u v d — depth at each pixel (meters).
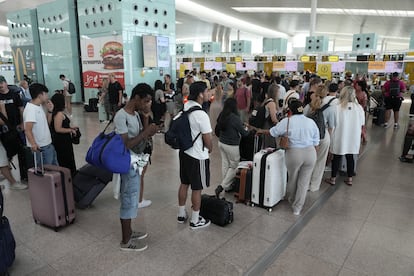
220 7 23.23
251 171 3.95
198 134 3.11
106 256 2.87
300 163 3.58
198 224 3.38
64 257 2.85
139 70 11.66
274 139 4.71
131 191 2.90
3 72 20.61
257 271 2.68
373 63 12.21
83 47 12.71
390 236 3.28
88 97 13.09
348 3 18.61
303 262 2.81
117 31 11.09
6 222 2.59
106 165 2.71
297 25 30.72
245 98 7.02
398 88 9.03
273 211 3.83
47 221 3.32
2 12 25.25
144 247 2.98
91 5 11.83
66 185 3.32
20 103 4.45
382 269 2.73
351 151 4.56
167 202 4.06
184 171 3.28
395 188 4.63
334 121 4.29
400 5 18.12
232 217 3.52
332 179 4.73
